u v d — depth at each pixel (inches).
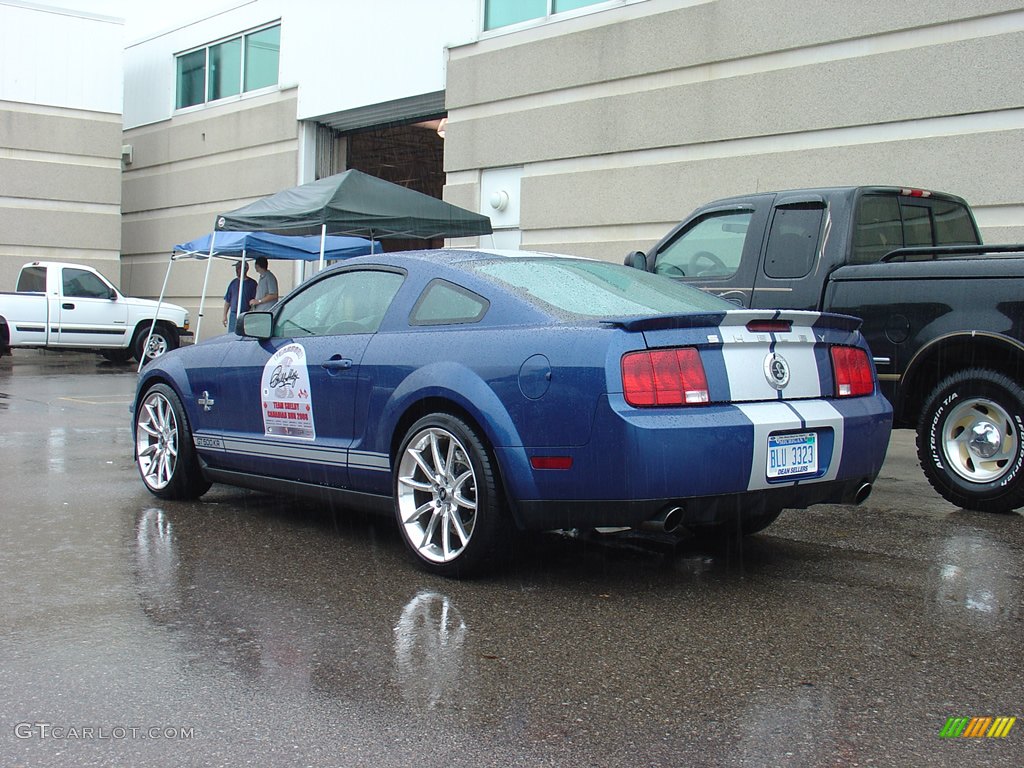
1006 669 131.3
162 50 832.9
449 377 169.8
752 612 154.6
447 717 115.3
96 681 125.6
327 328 204.4
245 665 131.2
